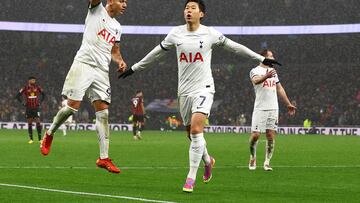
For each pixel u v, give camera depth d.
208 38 10.89
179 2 72.19
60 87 72.00
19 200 9.16
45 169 14.77
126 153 22.44
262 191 10.98
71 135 42.69
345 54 71.75
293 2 70.25
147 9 72.56
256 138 15.83
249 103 68.06
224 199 9.70
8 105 67.12
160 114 69.19
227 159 20.00
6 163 16.66
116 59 12.20
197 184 12.07
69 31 67.44
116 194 10.01
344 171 15.45
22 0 71.38
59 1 71.69
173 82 71.81
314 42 73.19
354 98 66.38
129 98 69.88
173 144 29.83
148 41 77.19
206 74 10.88
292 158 20.83
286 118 65.25
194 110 10.69
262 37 75.50
